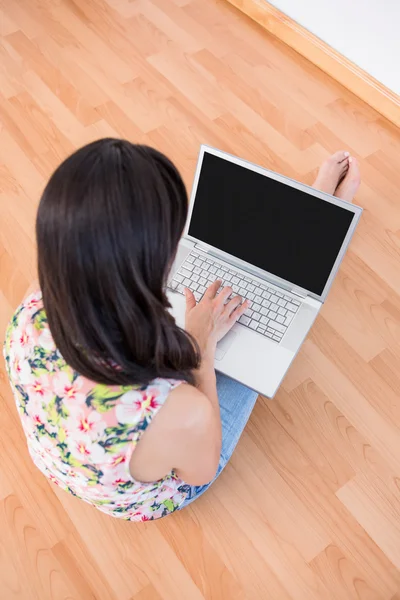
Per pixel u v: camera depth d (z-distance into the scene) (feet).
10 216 6.68
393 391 5.76
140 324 2.45
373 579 4.93
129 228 2.21
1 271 6.33
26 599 4.80
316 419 5.61
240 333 4.75
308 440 5.52
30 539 5.04
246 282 4.95
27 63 7.85
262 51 8.16
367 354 5.94
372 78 7.55
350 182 6.31
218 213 4.76
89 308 2.36
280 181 4.34
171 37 8.18
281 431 5.55
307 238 4.54
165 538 5.08
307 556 5.01
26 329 2.97
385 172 7.15
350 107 7.71
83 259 2.23
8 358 3.06
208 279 4.99
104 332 2.45
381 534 5.12
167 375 2.79
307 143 7.34
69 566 4.94
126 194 2.19
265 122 7.48
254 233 4.73
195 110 7.53
